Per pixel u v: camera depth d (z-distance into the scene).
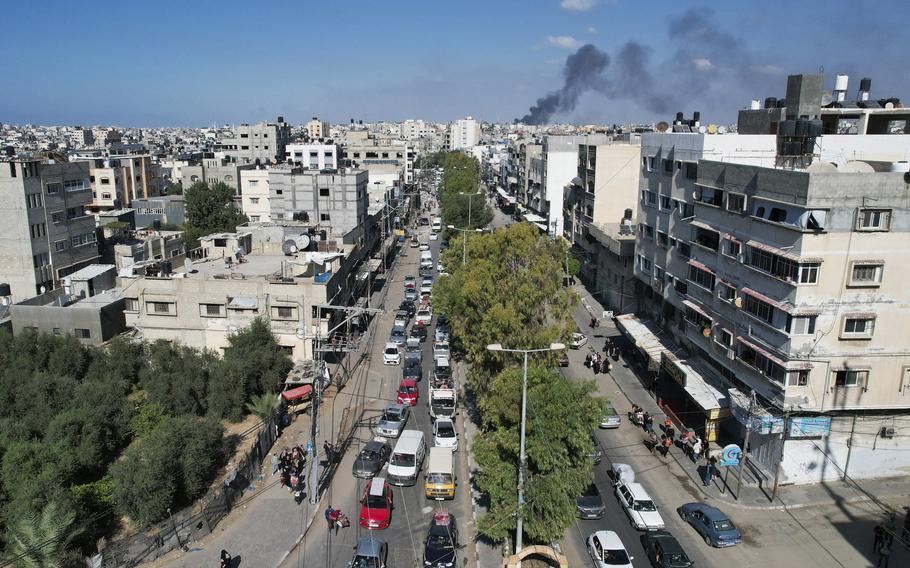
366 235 87.81
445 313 52.97
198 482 34.44
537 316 40.28
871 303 32.41
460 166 177.38
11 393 42.34
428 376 52.41
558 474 28.38
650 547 29.47
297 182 81.88
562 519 27.83
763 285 35.09
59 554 26.98
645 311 57.44
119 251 73.00
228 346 51.38
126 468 32.00
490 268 42.59
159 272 54.56
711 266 41.53
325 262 54.59
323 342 49.50
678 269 47.66
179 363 47.28
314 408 37.12
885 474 35.53
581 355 56.31
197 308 51.16
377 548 28.70
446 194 121.25
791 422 33.78
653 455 39.28
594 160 76.69
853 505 33.44
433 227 124.19
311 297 50.09
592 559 29.47
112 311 52.88
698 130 60.03
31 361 47.22
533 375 31.25
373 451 37.97
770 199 34.50
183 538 30.39
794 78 45.47
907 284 32.28
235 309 50.91
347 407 46.22
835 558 29.53
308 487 35.56
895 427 34.69
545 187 104.25
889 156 44.47
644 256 55.56
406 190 148.88
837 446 34.78
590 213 78.75
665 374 48.62
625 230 68.44
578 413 29.14
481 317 41.31
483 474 31.69
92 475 37.25
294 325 50.66
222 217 89.81
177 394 44.34
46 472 31.44
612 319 66.25
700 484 35.84
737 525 32.06
